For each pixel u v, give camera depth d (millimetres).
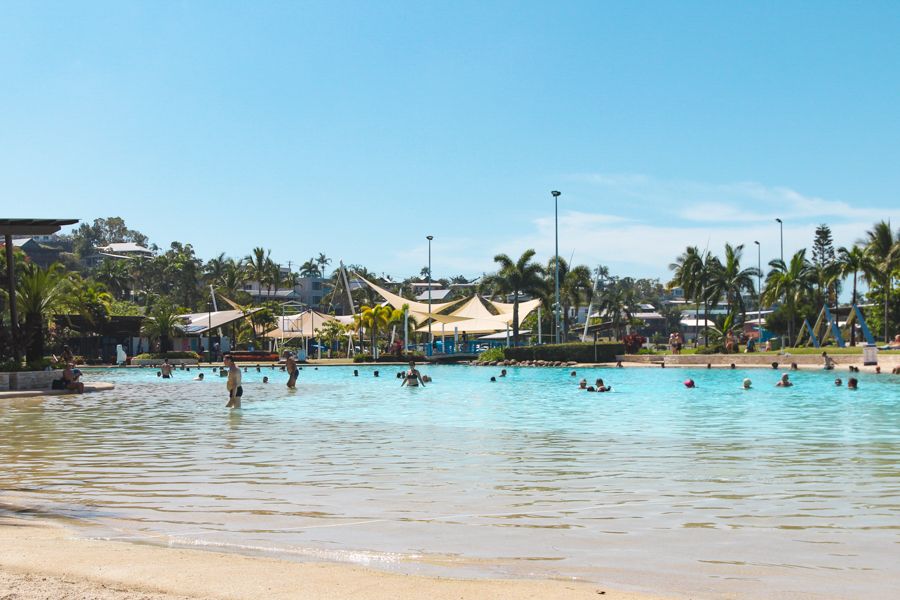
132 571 6270
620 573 6426
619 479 11062
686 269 86062
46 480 11195
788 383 37250
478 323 83500
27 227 35219
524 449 14547
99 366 72438
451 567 6598
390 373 56656
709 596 5824
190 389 36906
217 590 5750
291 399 29828
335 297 144625
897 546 7309
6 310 48562
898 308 80875
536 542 7457
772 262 85438
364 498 9695
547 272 90250
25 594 5598
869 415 21984
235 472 11836
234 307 93375
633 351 75062
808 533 7820
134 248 178250
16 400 29328
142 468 12305
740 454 13750
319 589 5789
